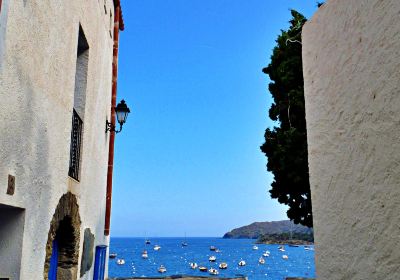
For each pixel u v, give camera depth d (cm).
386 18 247
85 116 729
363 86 272
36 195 476
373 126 258
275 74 1141
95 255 875
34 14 456
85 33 710
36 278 479
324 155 329
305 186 1003
